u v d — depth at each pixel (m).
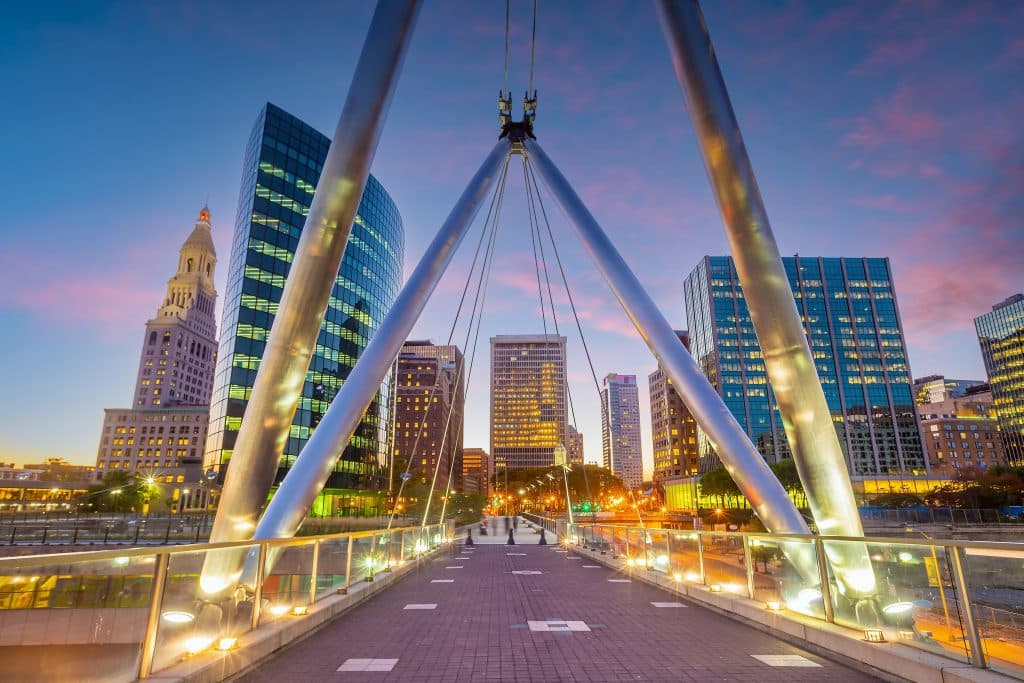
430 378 185.00
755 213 9.30
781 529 11.41
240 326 73.12
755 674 6.28
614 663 6.73
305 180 83.00
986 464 160.25
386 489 100.69
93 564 4.81
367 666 6.61
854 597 7.06
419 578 15.38
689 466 181.38
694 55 9.10
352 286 92.00
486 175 20.16
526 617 9.64
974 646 5.38
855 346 147.38
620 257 17.11
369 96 9.33
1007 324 164.25
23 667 4.42
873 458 140.50
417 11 9.52
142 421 156.62
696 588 11.44
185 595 6.01
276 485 73.06
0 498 123.62
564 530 32.25
